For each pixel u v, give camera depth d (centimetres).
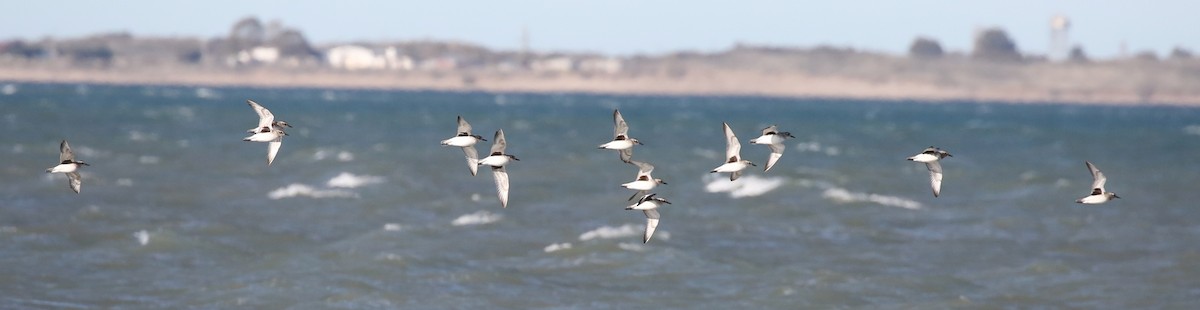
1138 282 3388
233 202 4647
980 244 4003
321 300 3059
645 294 3206
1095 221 4491
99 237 3766
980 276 3466
